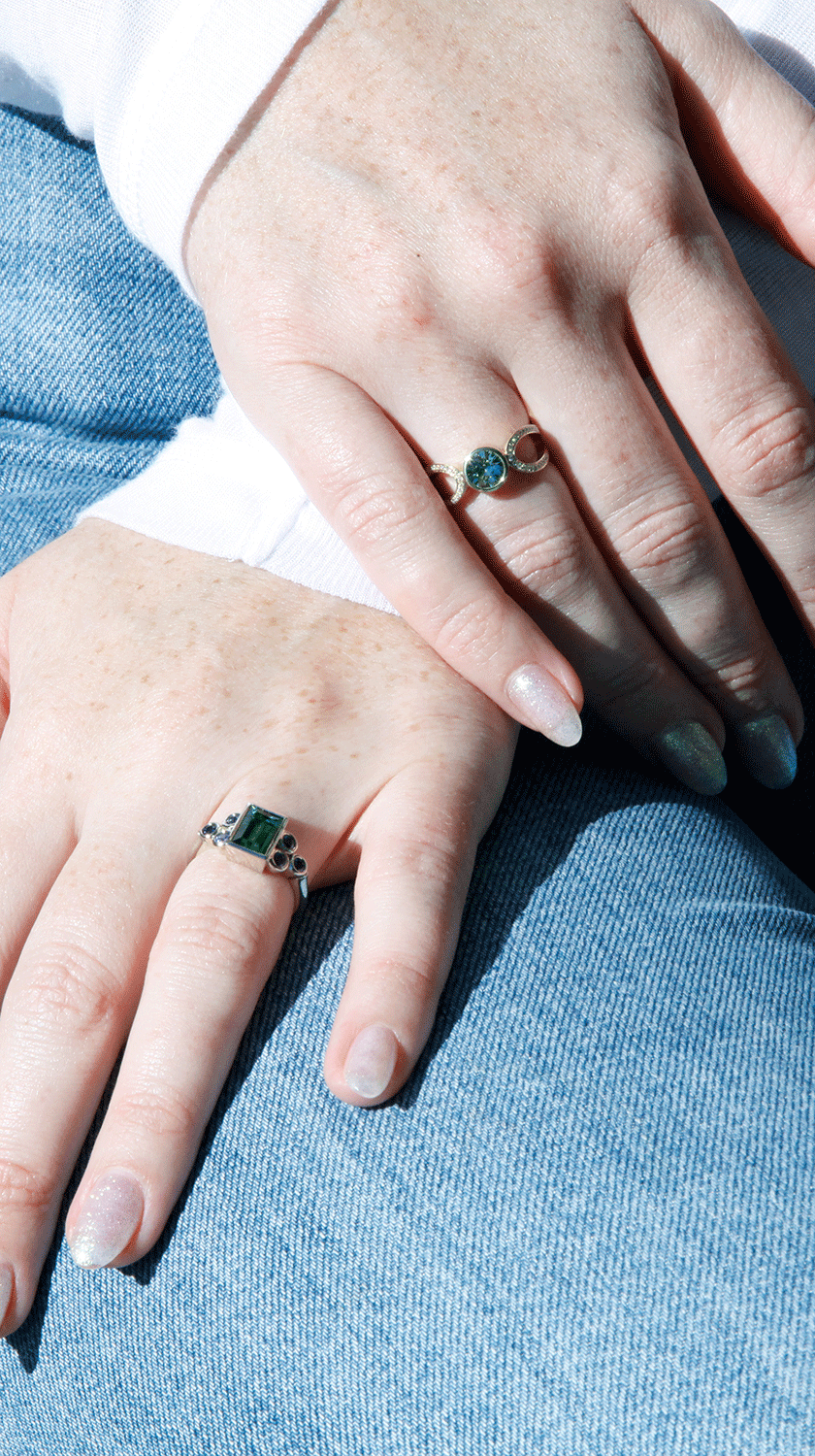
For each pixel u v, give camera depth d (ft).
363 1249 1.54
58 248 1.93
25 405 1.97
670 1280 1.51
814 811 1.88
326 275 1.70
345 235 1.70
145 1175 1.56
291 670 1.69
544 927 1.62
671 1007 1.59
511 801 1.71
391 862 1.62
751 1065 1.56
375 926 1.60
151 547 1.78
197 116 1.73
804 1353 1.49
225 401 1.84
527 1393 1.50
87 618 1.75
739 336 1.69
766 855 1.76
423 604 1.68
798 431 1.69
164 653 1.71
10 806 1.68
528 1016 1.58
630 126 1.69
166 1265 1.56
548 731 1.68
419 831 1.63
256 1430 1.53
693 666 1.74
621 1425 1.49
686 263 1.69
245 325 1.72
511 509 1.68
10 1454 1.60
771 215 1.75
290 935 1.63
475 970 1.60
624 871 1.67
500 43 1.72
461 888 1.62
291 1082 1.58
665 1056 1.57
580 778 1.73
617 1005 1.59
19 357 1.95
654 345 1.70
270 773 1.65
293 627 1.72
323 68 1.71
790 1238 1.51
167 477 1.82
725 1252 1.51
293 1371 1.53
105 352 1.94
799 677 1.88
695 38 1.73
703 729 1.75
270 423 1.72
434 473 1.69
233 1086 1.59
